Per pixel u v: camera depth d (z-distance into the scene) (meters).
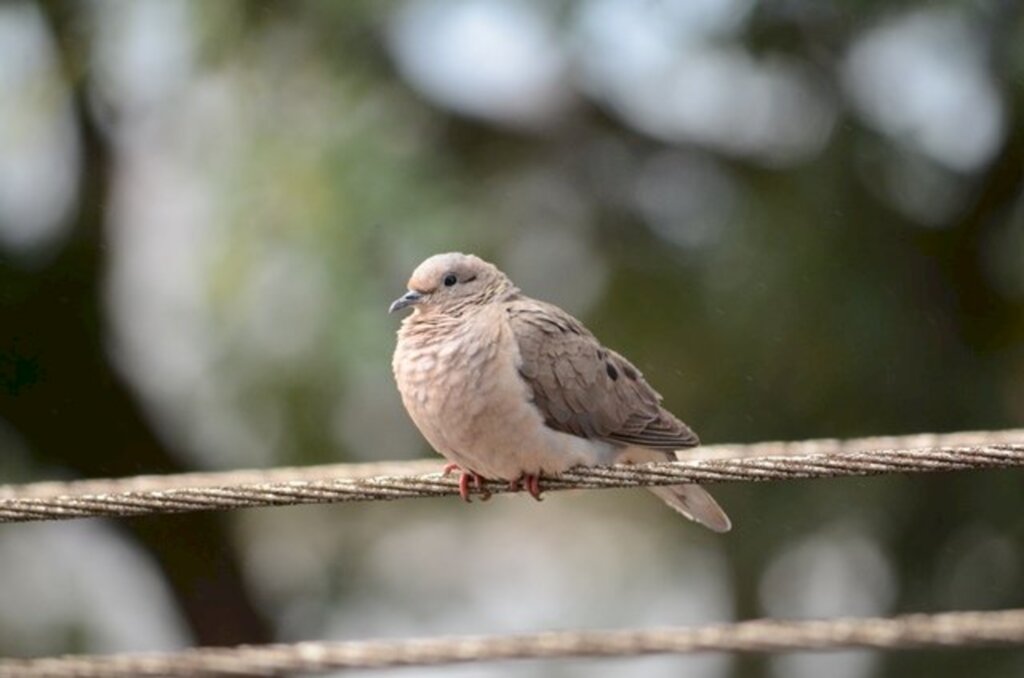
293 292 15.30
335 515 18.33
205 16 15.70
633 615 18.52
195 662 10.35
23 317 17.33
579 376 9.35
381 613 18.23
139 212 17.75
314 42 15.79
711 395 16.23
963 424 16.20
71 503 7.97
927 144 15.82
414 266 15.08
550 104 16.77
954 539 16.36
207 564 18.27
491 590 18.92
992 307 16.44
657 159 16.58
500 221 16.03
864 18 15.43
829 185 15.71
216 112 16.12
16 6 16.02
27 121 16.20
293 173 15.20
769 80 15.95
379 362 15.01
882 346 15.89
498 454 9.18
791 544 16.56
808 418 16.17
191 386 17.30
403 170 15.29
